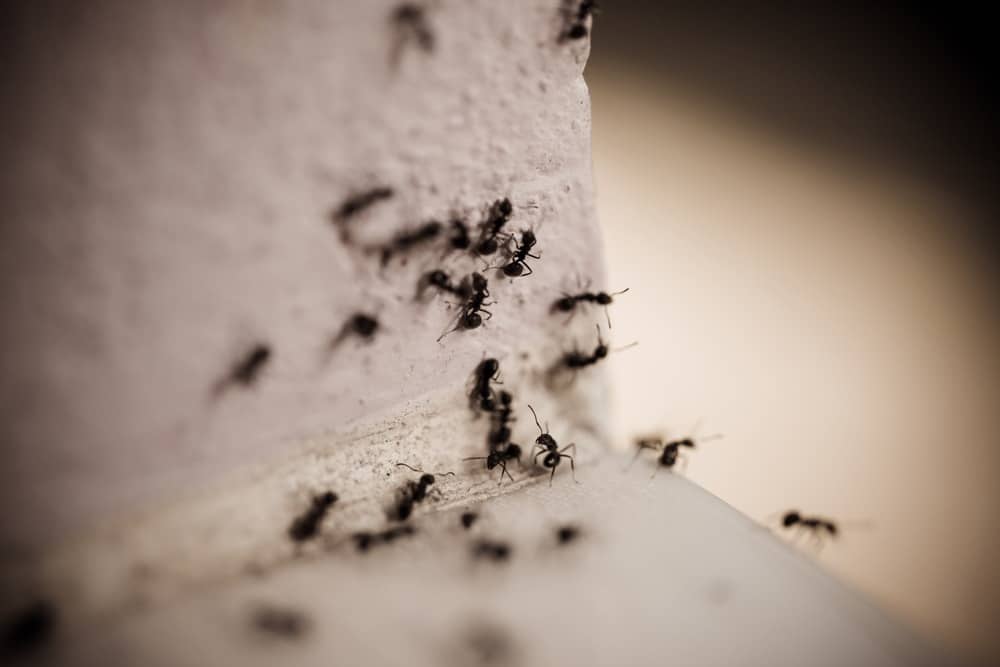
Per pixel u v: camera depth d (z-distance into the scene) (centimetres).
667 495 17
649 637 16
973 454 19
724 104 22
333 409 16
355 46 16
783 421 18
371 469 17
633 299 19
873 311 20
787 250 20
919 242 21
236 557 16
